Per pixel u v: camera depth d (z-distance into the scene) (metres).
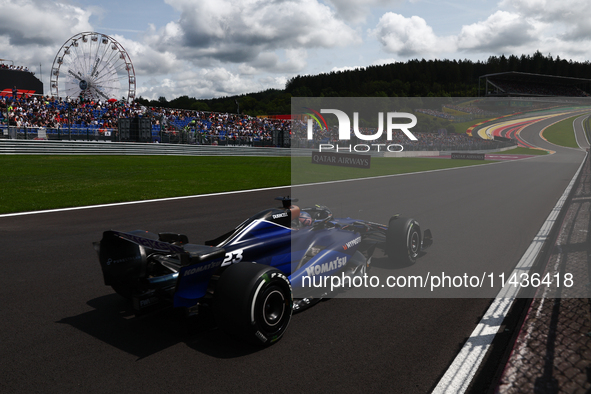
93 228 7.40
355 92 141.75
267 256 3.92
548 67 194.75
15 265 5.21
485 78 139.50
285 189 14.31
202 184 14.39
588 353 3.05
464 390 2.65
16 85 46.94
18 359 3.01
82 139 26.94
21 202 9.73
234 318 3.03
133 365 2.94
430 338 3.37
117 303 4.07
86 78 42.62
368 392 2.62
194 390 2.64
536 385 2.67
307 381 2.75
